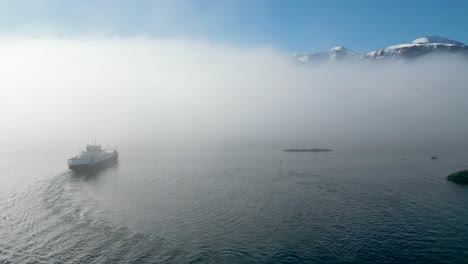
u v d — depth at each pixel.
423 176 125.94
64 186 114.81
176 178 130.12
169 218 80.19
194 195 102.19
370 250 61.81
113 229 72.69
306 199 95.38
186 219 79.38
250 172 140.50
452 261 57.38
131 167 158.50
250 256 59.94
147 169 152.38
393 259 58.38
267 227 73.69
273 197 98.19
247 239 67.31
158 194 104.19
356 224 74.69
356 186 110.44
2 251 63.50
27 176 131.88
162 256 60.12
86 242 66.56
